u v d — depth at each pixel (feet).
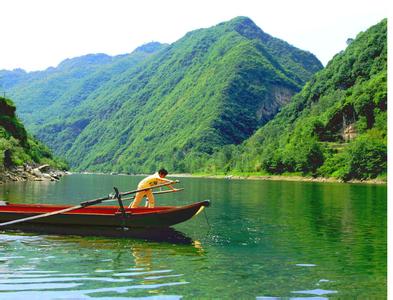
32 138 566.36
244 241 58.44
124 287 36.35
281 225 74.84
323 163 502.79
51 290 35.35
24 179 276.41
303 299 34.06
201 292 35.40
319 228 71.31
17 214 68.95
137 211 67.82
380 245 56.29
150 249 52.26
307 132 585.63
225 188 237.86
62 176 437.99
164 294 34.76
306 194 176.96
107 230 65.21
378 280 39.47
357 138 515.50
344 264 45.39
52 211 70.03
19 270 41.37
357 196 163.84
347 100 563.07
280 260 47.11
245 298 34.17
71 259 46.34
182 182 369.30
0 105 395.96
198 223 76.74
